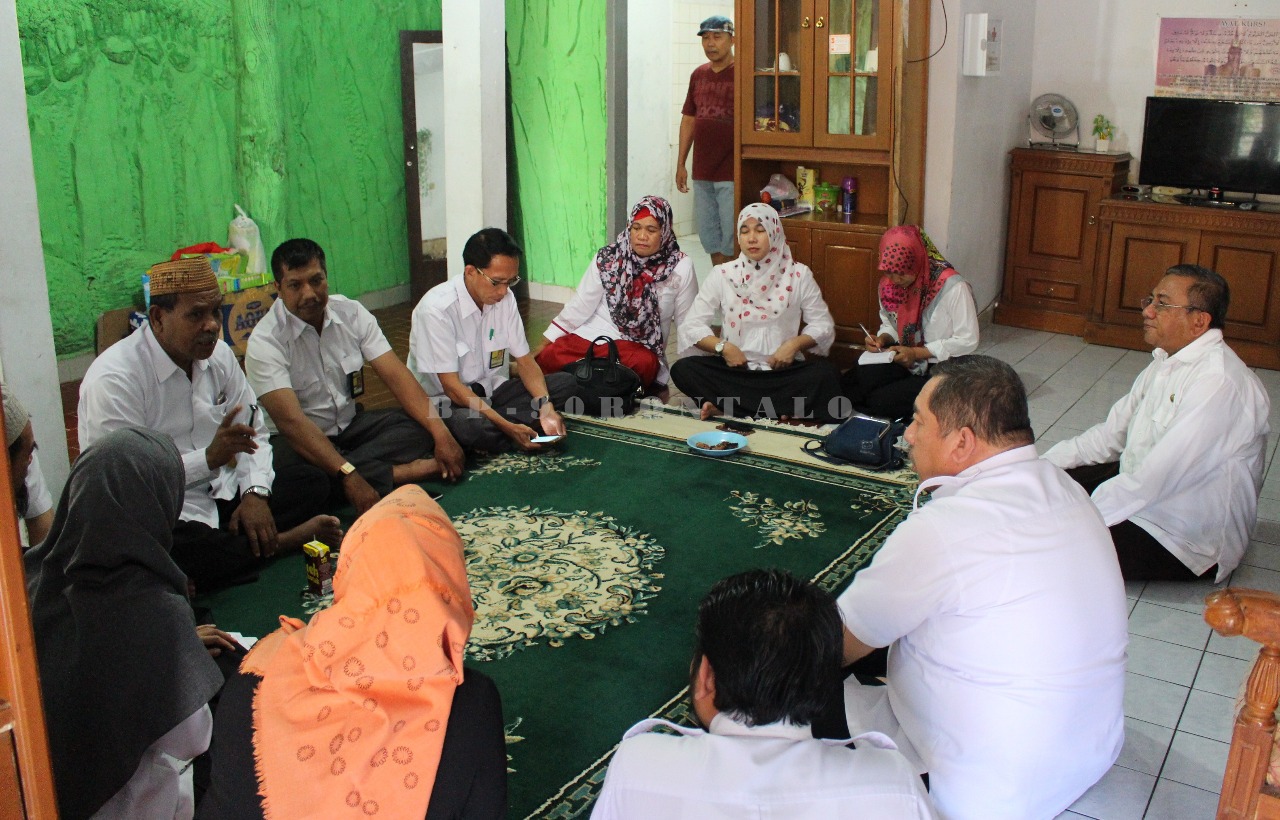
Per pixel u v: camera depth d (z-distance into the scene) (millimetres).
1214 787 2479
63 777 1841
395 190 7121
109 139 5496
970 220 6020
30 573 1997
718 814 1380
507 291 4434
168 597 1948
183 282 3051
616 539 3645
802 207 5898
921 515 1966
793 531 3697
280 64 6207
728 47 6812
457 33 5570
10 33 3162
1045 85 6512
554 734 2592
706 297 5145
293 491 3617
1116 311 6086
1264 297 5625
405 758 1397
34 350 3396
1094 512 1982
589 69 6949
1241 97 5914
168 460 2033
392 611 1411
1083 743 1986
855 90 5379
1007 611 1881
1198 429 3193
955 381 1990
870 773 1406
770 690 1432
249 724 1446
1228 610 1810
